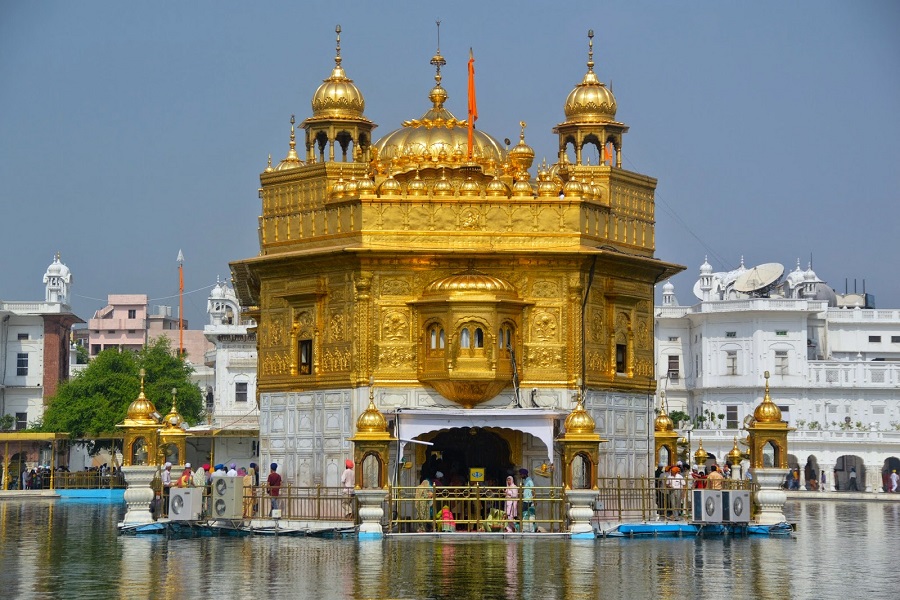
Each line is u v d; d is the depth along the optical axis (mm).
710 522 40375
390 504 39125
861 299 127125
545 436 40281
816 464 102750
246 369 101875
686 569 31109
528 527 40094
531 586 27891
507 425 40344
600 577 29422
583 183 43250
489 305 41031
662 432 51375
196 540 38625
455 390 41125
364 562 32062
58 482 83062
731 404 109312
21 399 121812
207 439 74562
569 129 46312
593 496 39094
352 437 40094
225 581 28656
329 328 42656
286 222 44250
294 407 43469
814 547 37906
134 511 41812
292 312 43625
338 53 46344
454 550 34906
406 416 40344
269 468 43906
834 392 107500
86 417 97375
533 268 42281
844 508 71250
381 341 41781
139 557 33656
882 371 107250
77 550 35750
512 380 41594
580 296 42281
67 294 127500
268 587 27672
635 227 45656
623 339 44312
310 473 42781
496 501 40875
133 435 42344
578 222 42375
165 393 101312
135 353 109625
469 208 42125
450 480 41906
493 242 42062
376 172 44875
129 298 151875
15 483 90938
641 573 30203
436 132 45375
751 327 108625
